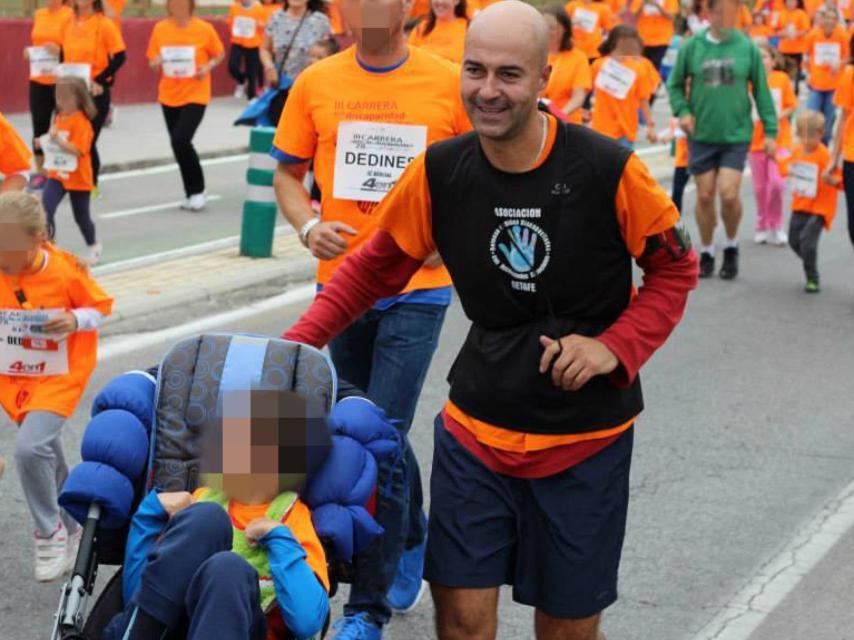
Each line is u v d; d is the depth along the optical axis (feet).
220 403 26.05
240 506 26.03
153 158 108.58
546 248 24.52
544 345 24.47
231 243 79.51
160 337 59.88
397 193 25.89
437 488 26.25
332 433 26.61
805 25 162.09
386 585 28.17
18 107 127.95
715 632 34.68
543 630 26.43
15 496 42.32
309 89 34.65
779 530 41.24
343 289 27.48
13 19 126.31
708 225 75.56
